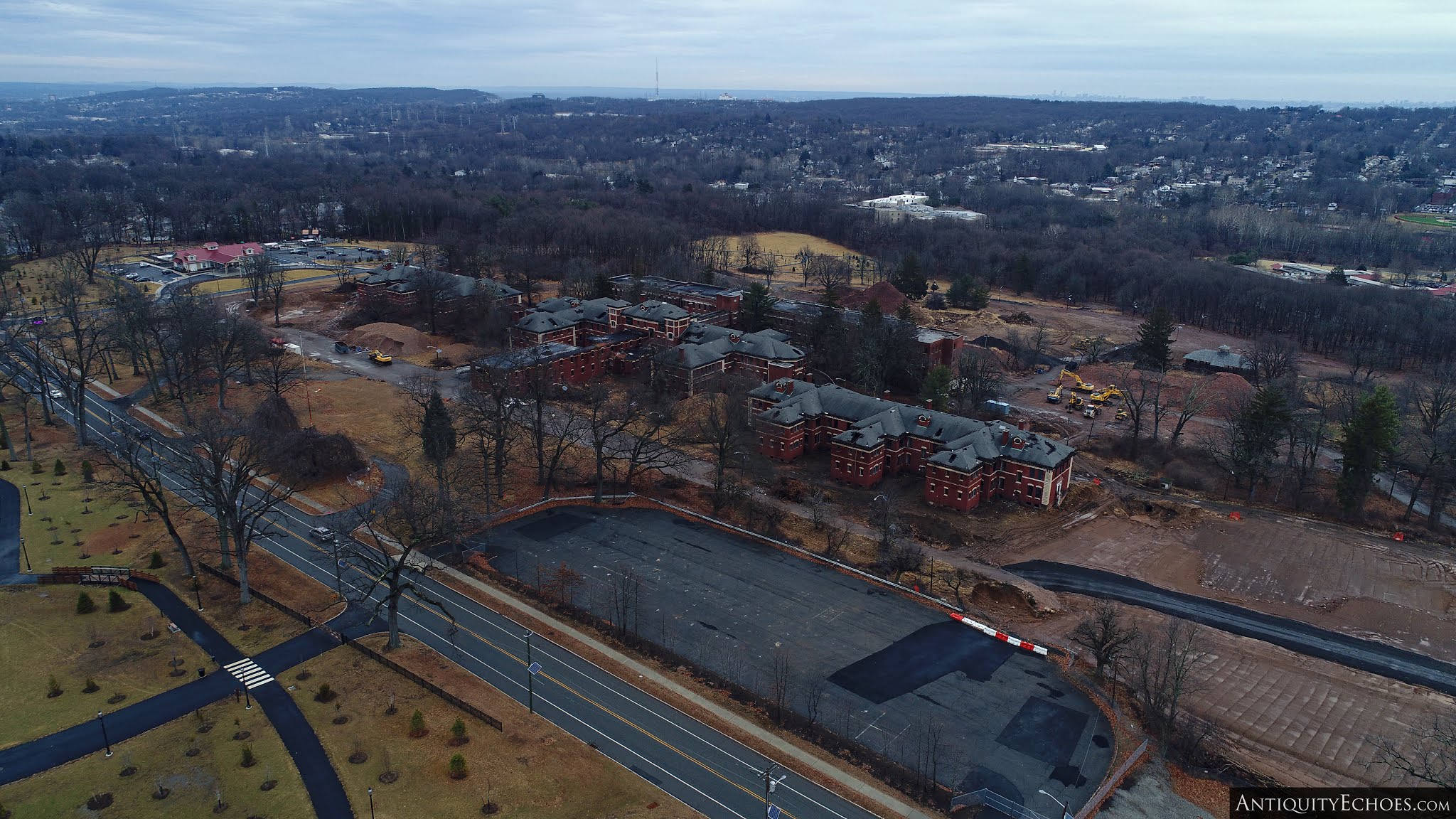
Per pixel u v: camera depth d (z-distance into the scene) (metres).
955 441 151.12
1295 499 153.62
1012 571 128.12
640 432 170.00
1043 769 85.88
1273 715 96.81
